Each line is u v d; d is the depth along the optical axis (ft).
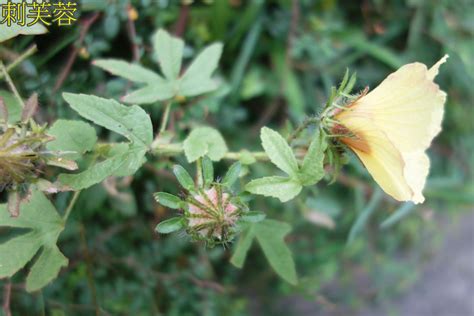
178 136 1.35
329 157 1.01
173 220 0.97
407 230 1.78
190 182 0.98
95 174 0.99
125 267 1.42
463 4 1.69
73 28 1.29
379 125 0.96
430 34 1.67
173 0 1.44
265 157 1.11
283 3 1.62
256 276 1.67
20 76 1.22
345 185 1.65
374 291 1.77
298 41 1.61
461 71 1.71
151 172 1.39
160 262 1.45
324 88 1.69
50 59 1.30
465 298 1.93
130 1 1.33
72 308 1.34
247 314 1.62
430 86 0.91
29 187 0.96
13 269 1.01
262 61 1.67
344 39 1.67
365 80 1.68
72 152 0.97
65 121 1.03
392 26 1.72
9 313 1.20
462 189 1.75
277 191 0.99
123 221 1.43
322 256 1.67
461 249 2.00
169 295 1.45
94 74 1.34
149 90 1.16
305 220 1.59
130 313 1.41
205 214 0.95
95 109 1.00
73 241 1.35
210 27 1.57
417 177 1.00
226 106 1.58
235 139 1.59
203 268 1.46
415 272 1.80
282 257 1.15
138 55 1.33
